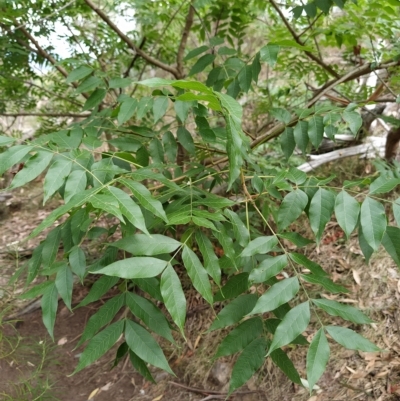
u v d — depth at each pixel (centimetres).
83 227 95
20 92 255
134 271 71
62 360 223
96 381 212
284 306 90
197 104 112
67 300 95
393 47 175
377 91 184
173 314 71
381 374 158
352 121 110
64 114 233
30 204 371
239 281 91
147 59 205
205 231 185
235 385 83
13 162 83
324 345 74
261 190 105
